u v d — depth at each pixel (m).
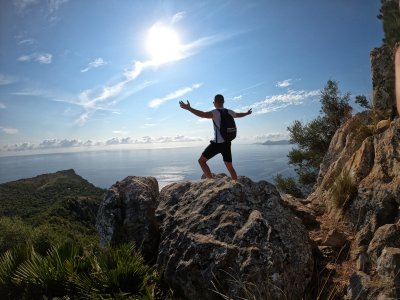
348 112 14.79
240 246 5.34
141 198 7.46
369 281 4.32
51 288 5.85
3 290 6.12
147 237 6.93
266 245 5.30
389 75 8.53
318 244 6.09
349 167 7.44
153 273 6.00
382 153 6.51
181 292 5.52
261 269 4.97
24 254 6.93
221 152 7.28
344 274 5.09
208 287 5.12
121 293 5.25
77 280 5.71
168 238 6.43
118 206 7.52
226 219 5.97
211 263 5.27
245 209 6.20
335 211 6.96
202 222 6.14
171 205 7.46
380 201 5.80
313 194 9.20
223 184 7.02
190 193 7.40
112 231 7.27
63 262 6.29
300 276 5.08
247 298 4.53
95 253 6.93
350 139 8.81
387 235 4.81
